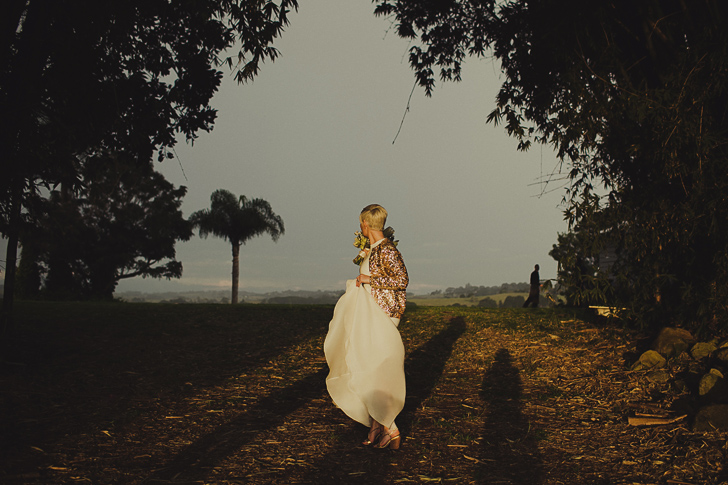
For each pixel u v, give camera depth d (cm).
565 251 775
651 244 713
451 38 1090
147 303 1620
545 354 738
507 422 469
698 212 630
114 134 833
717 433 411
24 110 614
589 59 761
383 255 411
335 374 414
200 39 901
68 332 848
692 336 682
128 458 370
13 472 335
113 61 794
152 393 547
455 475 352
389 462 376
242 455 383
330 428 451
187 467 357
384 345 404
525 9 880
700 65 603
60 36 666
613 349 724
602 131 754
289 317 1141
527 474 352
